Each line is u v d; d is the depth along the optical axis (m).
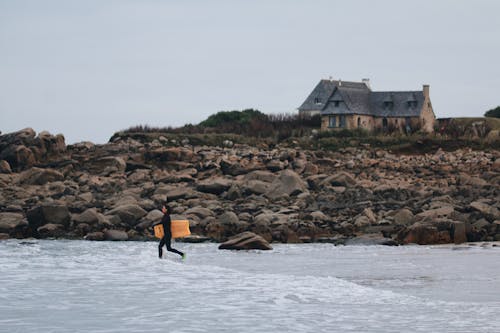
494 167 105.81
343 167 108.50
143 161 111.94
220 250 61.75
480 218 73.62
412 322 30.25
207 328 29.27
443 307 33.56
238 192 88.25
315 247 64.25
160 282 41.34
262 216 74.44
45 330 28.94
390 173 105.31
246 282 41.28
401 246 64.75
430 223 68.56
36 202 88.94
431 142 127.12
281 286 39.78
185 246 65.38
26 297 36.31
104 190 95.81
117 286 39.94
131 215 77.44
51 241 70.56
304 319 30.94
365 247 63.91
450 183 97.06
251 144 131.75
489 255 56.34
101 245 66.31
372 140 131.12
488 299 35.81
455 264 50.41
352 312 32.41
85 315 31.89
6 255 56.44
